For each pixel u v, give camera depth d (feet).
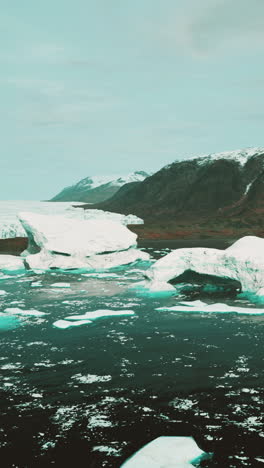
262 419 29.35
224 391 33.76
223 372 37.70
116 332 52.29
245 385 34.78
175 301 70.95
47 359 42.50
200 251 78.18
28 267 121.19
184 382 35.78
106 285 90.53
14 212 340.18
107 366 40.11
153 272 81.97
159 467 23.34
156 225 337.72
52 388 35.27
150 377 37.09
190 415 30.12
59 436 27.81
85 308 67.21
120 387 35.14
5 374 38.55
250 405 31.35
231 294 75.82
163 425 28.89
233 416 29.84
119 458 25.14
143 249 184.96
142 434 27.84
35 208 374.43
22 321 59.11
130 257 120.06
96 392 34.30
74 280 98.78
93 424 29.22
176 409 31.07
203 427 28.48
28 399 33.27
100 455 25.50
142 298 74.54
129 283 92.89
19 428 28.91
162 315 60.95
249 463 24.30
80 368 39.73
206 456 24.93
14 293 82.17
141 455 24.50
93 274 105.70
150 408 31.37
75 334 51.80
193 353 43.24
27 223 121.90
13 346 47.11
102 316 60.85
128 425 29.01
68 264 110.83
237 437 27.17
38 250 134.51
